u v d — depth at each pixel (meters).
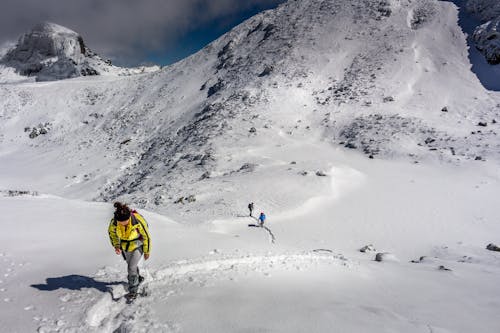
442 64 85.62
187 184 45.50
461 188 38.88
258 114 76.88
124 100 129.25
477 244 25.72
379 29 105.00
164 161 69.56
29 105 133.25
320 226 29.08
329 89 85.50
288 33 117.56
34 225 11.02
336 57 97.94
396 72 84.88
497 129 58.06
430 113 69.00
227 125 73.56
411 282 9.31
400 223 29.98
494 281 11.52
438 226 29.33
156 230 12.84
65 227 11.27
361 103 76.00
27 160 99.25
